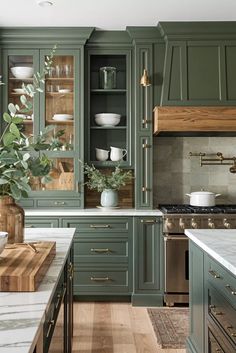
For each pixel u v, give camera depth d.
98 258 3.89
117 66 4.44
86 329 3.21
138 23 3.94
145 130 4.07
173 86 4.01
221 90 3.99
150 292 3.86
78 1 3.41
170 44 4.01
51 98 4.13
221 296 1.89
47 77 4.10
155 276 3.86
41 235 2.42
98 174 4.11
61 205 4.09
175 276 3.78
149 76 4.07
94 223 3.88
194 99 3.99
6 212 1.94
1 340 0.91
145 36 4.05
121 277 3.89
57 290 1.65
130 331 3.18
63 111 4.15
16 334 0.94
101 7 3.54
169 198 4.43
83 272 3.89
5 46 4.08
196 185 4.44
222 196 4.45
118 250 3.89
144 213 3.85
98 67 4.44
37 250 1.72
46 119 4.13
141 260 3.86
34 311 1.11
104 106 4.44
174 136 4.40
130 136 4.16
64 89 4.14
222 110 3.90
